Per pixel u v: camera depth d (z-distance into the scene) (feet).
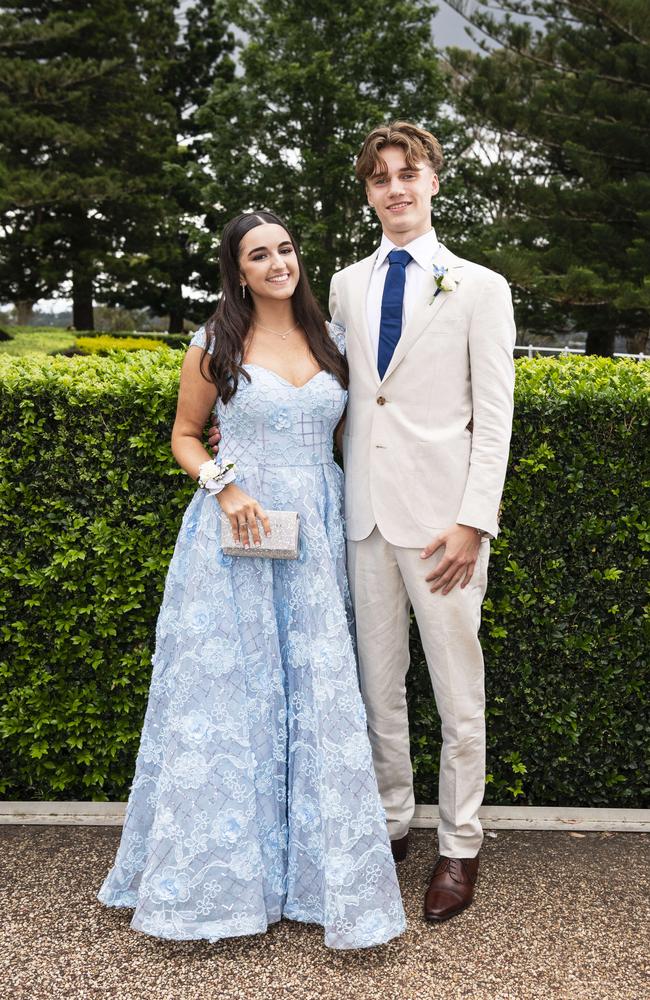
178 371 8.72
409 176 7.07
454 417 7.04
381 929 6.64
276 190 69.92
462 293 6.91
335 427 7.98
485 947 6.73
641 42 49.55
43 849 8.17
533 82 54.54
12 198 61.93
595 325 55.21
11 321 114.42
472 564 6.97
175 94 84.53
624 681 8.98
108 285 74.49
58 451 8.57
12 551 8.88
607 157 52.70
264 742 7.04
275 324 7.23
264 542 6.78
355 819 6.75
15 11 68.18
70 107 66.85
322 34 69.82
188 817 6.77
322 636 6.94
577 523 8.64
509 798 9.25
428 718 8.95
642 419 8.41
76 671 9.06
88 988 6.25
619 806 9.23
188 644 6.93
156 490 8.64
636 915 7.14
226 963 6.55
